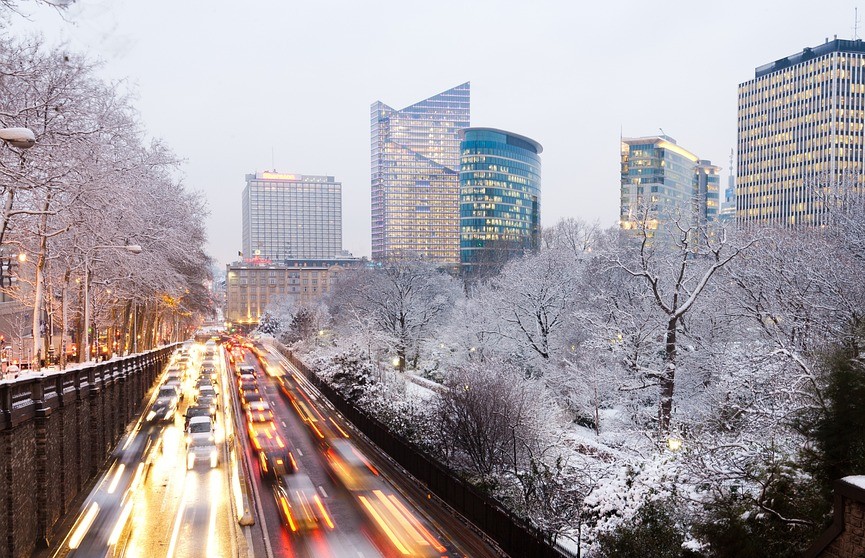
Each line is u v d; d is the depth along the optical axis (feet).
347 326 288.71
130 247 114.11
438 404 123.65
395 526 80.33
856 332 66.44
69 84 87.35
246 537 75.31
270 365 300.61
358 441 130.52
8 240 111.86
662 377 116.98
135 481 99.86
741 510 48.42
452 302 302.66
